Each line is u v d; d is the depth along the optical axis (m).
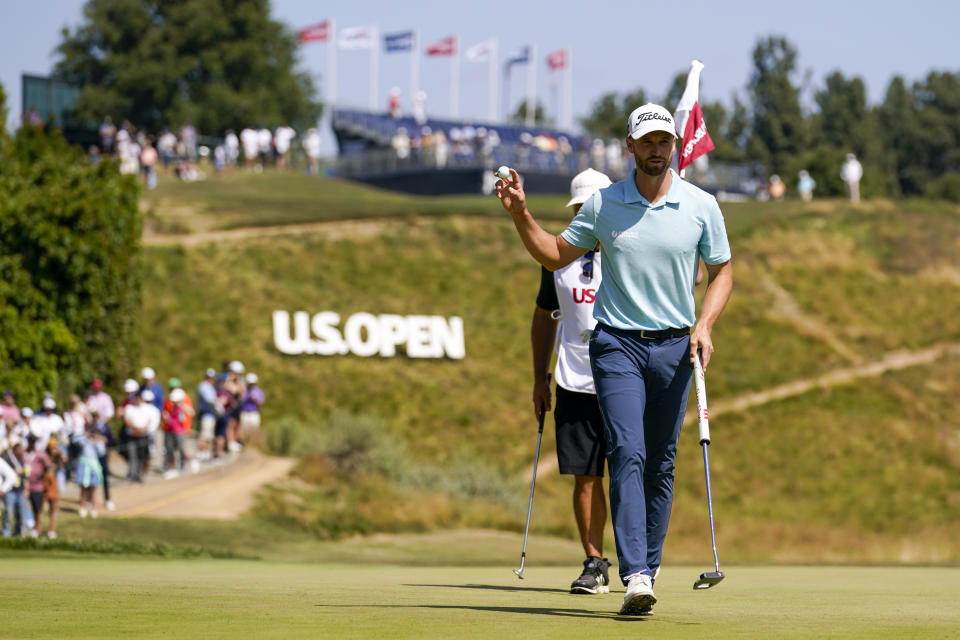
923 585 25.45
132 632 13.09
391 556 74.69
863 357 166.62
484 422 142.00
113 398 97.88
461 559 76.38
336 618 14.86
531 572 32.72
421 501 95.12
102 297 96.81
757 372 159.75
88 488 73.12
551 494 121.00
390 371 149.00
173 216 172.38
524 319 165.75
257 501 84.38
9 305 88.75
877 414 151.12
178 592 18.86
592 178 26.50
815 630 14.04
